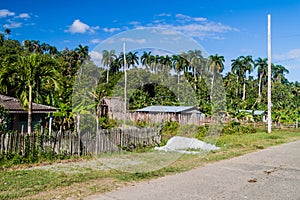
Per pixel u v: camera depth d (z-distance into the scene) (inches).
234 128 922.7
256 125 1375.5
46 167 364.2
